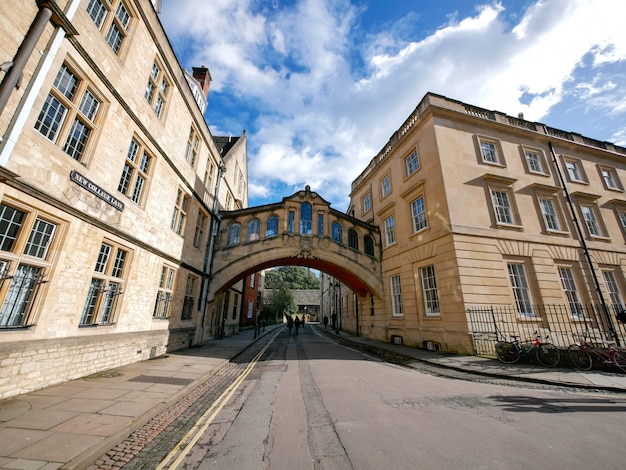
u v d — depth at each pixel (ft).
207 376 24.53
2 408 13.98
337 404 17.40
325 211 57.26
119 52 25.79
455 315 38.45
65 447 10.58
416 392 20.18
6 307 16.07
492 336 35.68
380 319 57.88
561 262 45.73
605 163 58.80
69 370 19.63
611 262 49.08
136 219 27.86
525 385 22.49
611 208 54.95
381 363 33.88
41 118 17.99
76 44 19.71
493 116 52.31
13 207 16.30
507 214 45.85
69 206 19.42
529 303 41.27
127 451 11.29
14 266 16.22
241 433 13.11
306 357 37.70
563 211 49.39
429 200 46.34
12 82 15.11
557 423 13.89
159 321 32.76
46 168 17.69
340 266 56.08
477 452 10.87
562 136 57.06
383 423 14.14
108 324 24.09
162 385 20.12
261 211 54.75
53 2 17.19
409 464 10.00
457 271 38.88
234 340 55.06
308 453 11.00
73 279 19.94
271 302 148.97
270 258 52.19
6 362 15.35
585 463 10.00
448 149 45.75
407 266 50.98
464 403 17.46
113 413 14.33
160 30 31.78
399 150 57.88
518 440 11.94
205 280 47.26
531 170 50.21
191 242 41.73
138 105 28.04
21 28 16.06
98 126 22.67
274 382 23.44
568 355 26.86
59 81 19.34
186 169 39.83
